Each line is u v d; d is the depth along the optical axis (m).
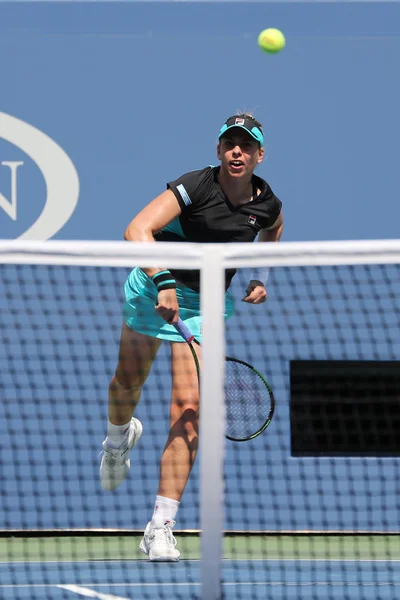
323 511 24.39
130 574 19.98
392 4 26.88
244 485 25.55
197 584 18.84
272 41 24.92
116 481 22.41
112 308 25.45
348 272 25.64
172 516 19.66
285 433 25.75
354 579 19.88
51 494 22.81
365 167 26.91
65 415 25.36
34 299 25.34
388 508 25.66
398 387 25.92
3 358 25.27
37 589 18.50
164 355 25.61
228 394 20.50
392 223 26.84
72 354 25.38
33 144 26.67
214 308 15.56
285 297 25.73
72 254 16.09
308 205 26.84
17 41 26.72
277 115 26.86
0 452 25.11
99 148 26.73
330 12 26.91
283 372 25.23
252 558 22.45
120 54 26.80
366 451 26.11
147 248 16.09
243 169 19.19
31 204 26.62
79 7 26.78
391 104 26.92
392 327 25.62
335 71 26.94
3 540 24.50
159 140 26.80
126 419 21.58
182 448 19.34
